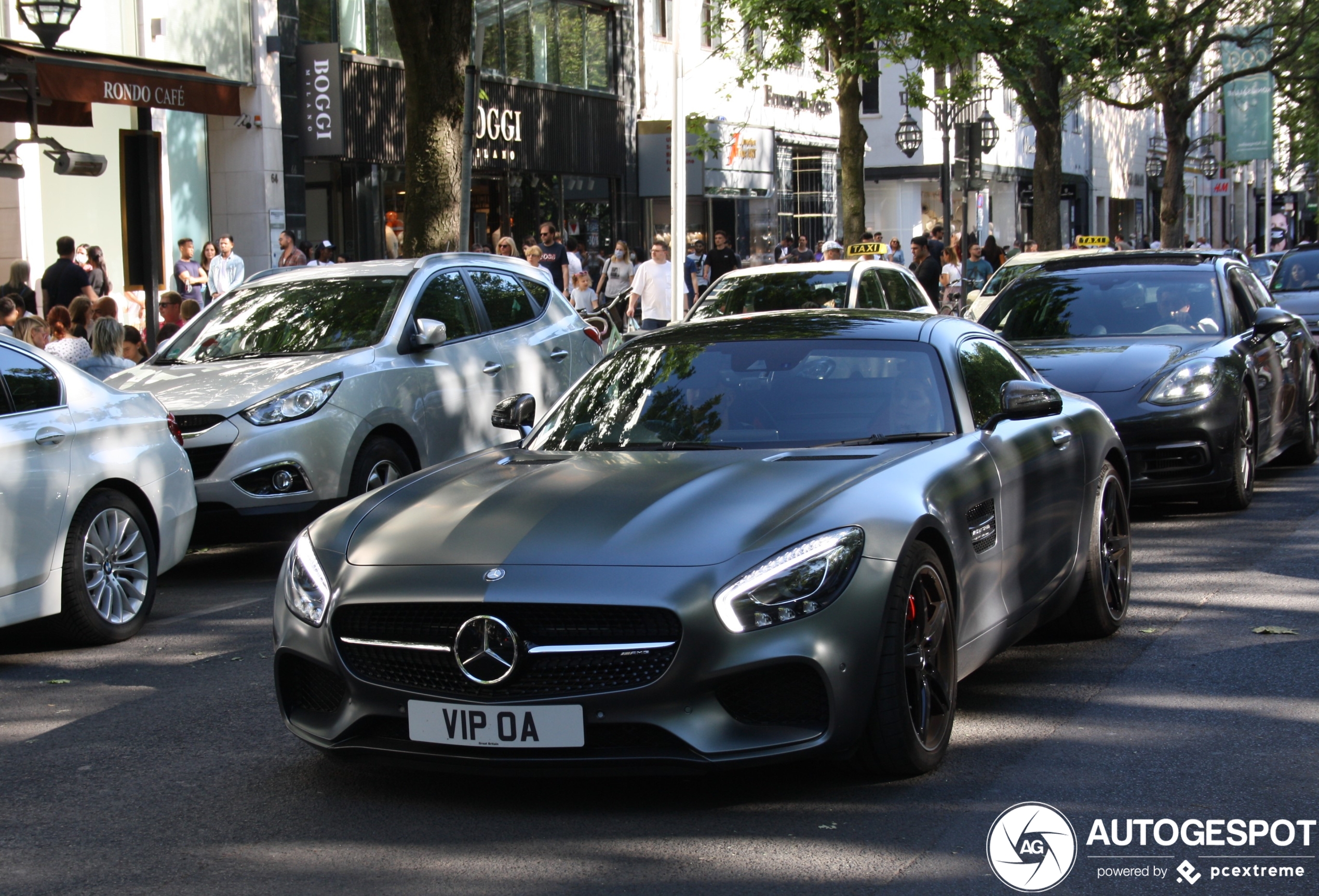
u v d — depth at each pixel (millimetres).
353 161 23703
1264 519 9750
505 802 4645
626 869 4016
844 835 4223
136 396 7840
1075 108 32500
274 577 9188
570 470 5145
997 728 5281
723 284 14031
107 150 18609
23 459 6852
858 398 5570
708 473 4922
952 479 5047
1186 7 35031
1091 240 22969
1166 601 7422
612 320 16078
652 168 32219
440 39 14594
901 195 45250
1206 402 9547
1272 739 5066
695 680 4227
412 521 4852
